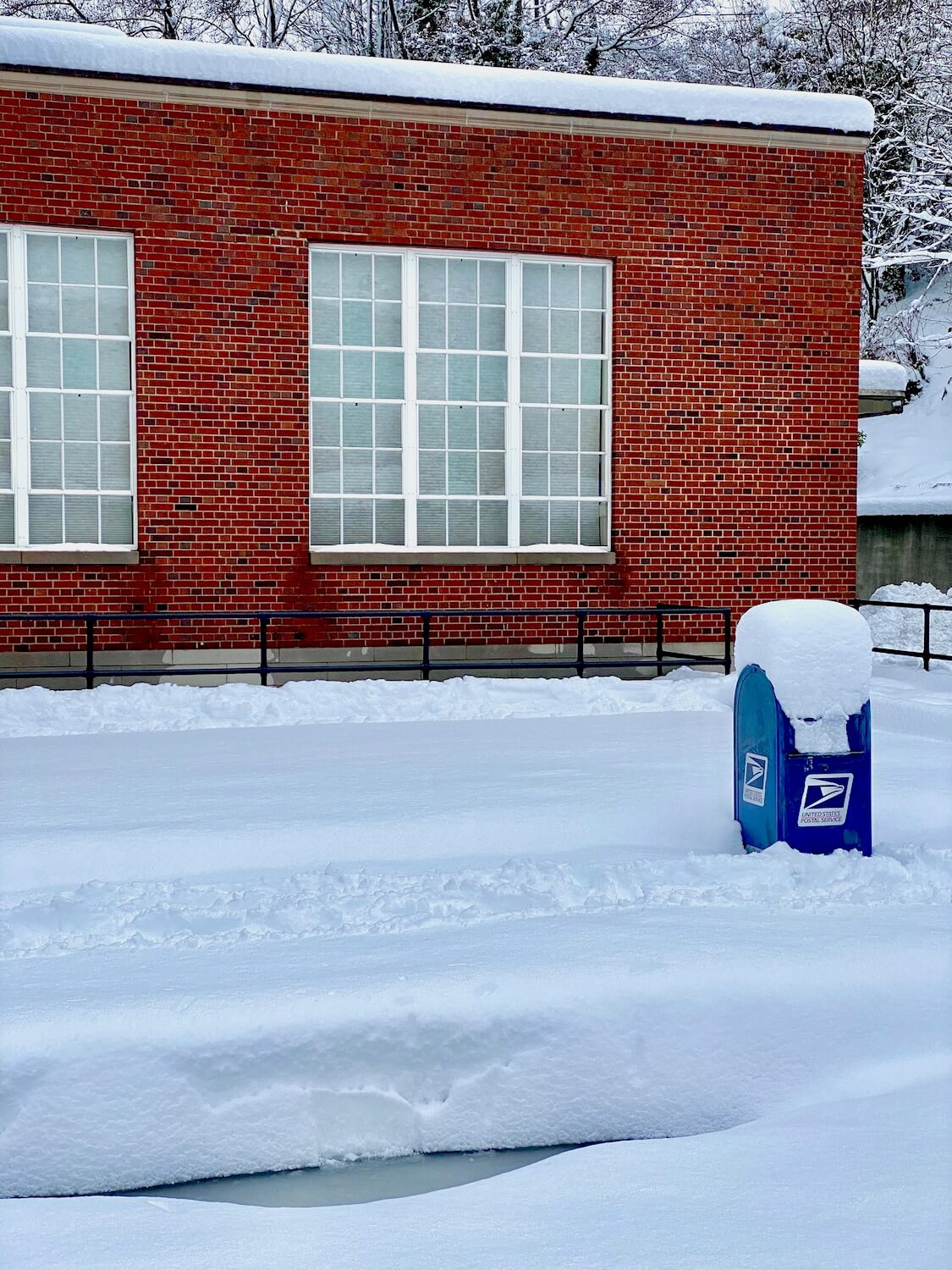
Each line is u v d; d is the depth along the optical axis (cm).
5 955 609
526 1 4072
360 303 1650
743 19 4178
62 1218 429
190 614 1495
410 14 3984
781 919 664
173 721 1321
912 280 4403
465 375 1691
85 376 1570
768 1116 521
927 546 3253
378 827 830
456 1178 493
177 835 805
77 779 998
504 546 1714
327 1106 511
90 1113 488
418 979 557
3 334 1541
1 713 1328
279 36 4188
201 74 1555
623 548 1728
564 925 650
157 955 605
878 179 3800
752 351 1758
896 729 1316
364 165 1619
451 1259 389
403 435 1670
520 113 1655
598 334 1733
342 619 1638
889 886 723
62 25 1577
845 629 784
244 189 1580
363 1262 388
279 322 1600
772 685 779
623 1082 531
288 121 1590
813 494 1789
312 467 1645
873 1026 556
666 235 1722
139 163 1548
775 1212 414
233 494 1594
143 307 1559
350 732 1255
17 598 1530
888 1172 442
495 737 1219
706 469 1752
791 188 1758
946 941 618
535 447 1720
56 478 1566
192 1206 441
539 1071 527
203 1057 506
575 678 1550
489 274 1691
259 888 721
